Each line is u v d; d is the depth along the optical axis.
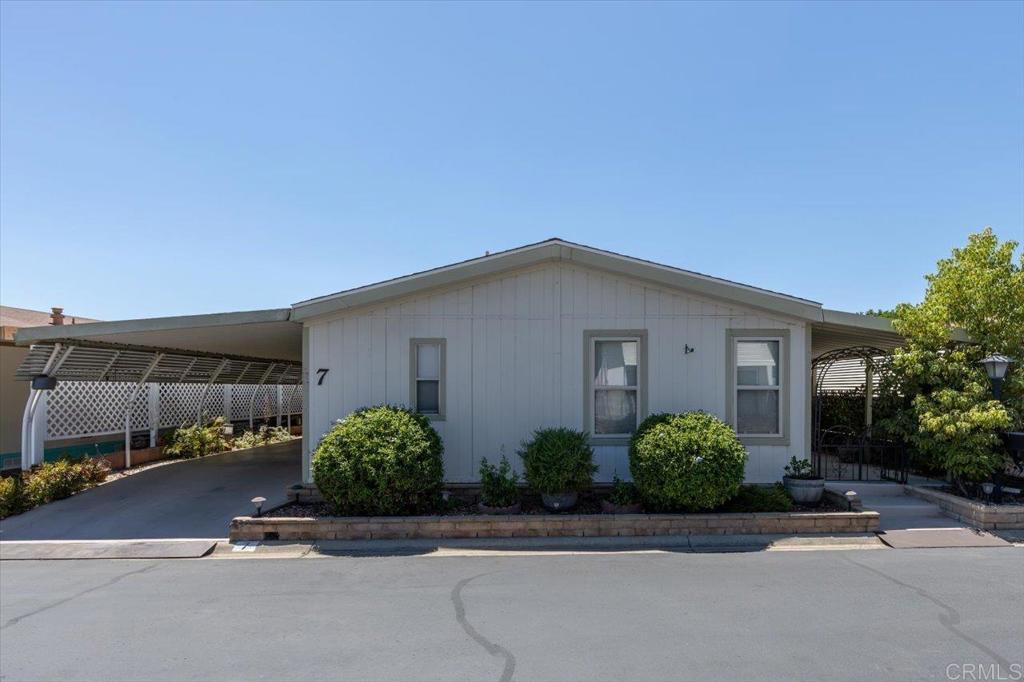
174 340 10.34
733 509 7.39
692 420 7.39
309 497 8.37
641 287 8.46
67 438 11.86
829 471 10.09
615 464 8.41
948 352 8.44
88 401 12.39
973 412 7.64
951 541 6.84
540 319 8.48
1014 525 7.20
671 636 4.33
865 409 11.18
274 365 18.47
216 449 15.01
